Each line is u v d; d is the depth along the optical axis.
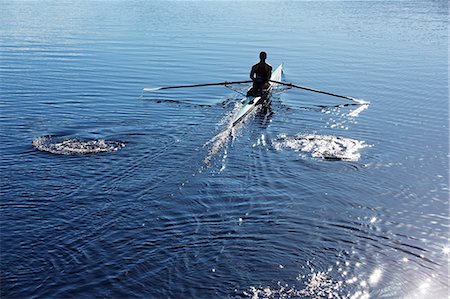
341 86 20.38
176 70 23.39
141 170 11.27
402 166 11.95
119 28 38.56
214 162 11.84
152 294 7.18
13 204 9.61
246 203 9.81
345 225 9.09
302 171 11.46
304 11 54.38
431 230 9.03
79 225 8.89
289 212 9.51
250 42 32.00
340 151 12.83
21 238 8.47
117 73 22.34
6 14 48.38
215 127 14.57
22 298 7.07
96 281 7.43
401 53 28.23
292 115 16.11
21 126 14.33
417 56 27.31
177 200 9.87
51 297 7.10
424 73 22.88
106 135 13.63
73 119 15.12
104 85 19.92
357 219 9.34
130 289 7.27
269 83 19.27
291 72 23.06
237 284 7.39
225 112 16.28
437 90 19.64
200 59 26.16
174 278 7.50
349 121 15.54
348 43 31.80
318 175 11.27
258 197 10.09
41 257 7.96
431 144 13.52
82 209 9.46
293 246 8.35
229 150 12.67
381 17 47.75
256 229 8.86
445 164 12.12
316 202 9.96
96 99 17.67
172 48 29.31
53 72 22.23
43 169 11.23
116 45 30.09
